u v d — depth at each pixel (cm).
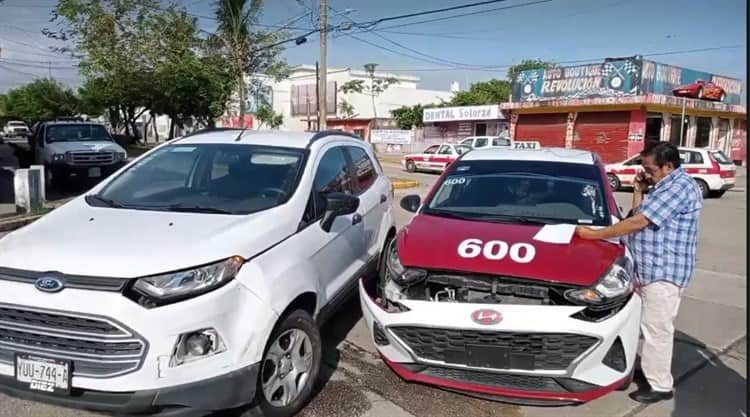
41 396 278
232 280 296
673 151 348
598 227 409
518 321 319
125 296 271
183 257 289
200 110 2525
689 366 433
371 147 591
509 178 485
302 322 347
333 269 411
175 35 2234
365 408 360
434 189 493
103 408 271
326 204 398
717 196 1648
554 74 2816
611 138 2630
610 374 326
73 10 2067
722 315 550
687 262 353
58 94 5294
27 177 980
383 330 354
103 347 272
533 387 328
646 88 2516
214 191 393
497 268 342
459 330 328
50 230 327
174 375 272
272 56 2305
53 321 275
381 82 5497
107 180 424
